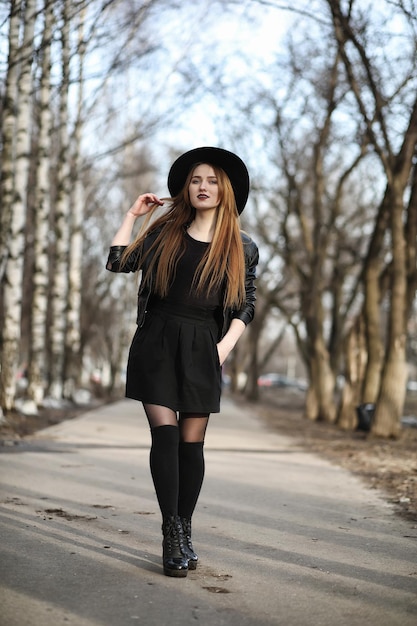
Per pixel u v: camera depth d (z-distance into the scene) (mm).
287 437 17094
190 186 4805
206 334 4781
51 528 5805
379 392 16906
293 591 4414
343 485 9086
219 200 4797
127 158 33656
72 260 27516
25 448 11773
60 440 13594
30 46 15031
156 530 5898
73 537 5531
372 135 16406
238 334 4891
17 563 4750
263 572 4809
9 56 14656
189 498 4832
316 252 26469
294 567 4973
